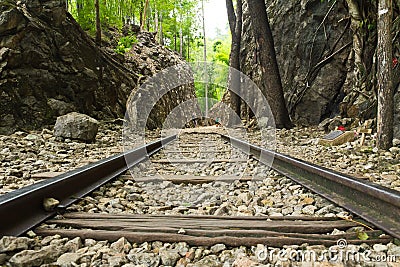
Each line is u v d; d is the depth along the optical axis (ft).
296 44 39.58
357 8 29.09
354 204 7.25
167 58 63.93
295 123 36.96
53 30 28.50
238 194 9.98
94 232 5.71
